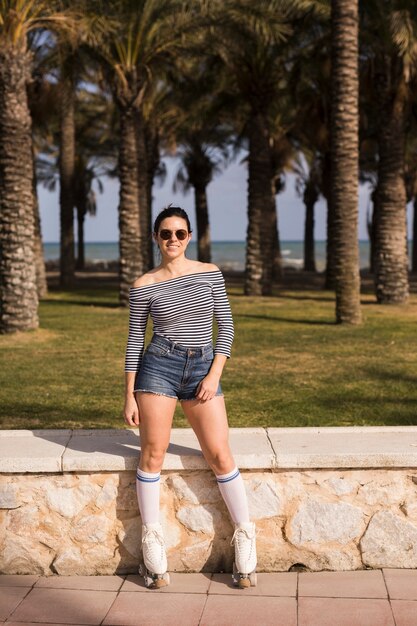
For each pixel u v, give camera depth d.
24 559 4.07
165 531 4.05
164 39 18.45
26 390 8.91
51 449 4.13
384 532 3.99
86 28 14.95
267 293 23.59
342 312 15.66
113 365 10.84
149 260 30.91
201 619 3.52
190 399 3.80
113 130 35.53
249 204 23.16
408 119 22.12
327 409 7.88
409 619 3.48
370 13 18.22
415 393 8.68
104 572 4.07
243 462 3.93
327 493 3.99
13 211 13.98
